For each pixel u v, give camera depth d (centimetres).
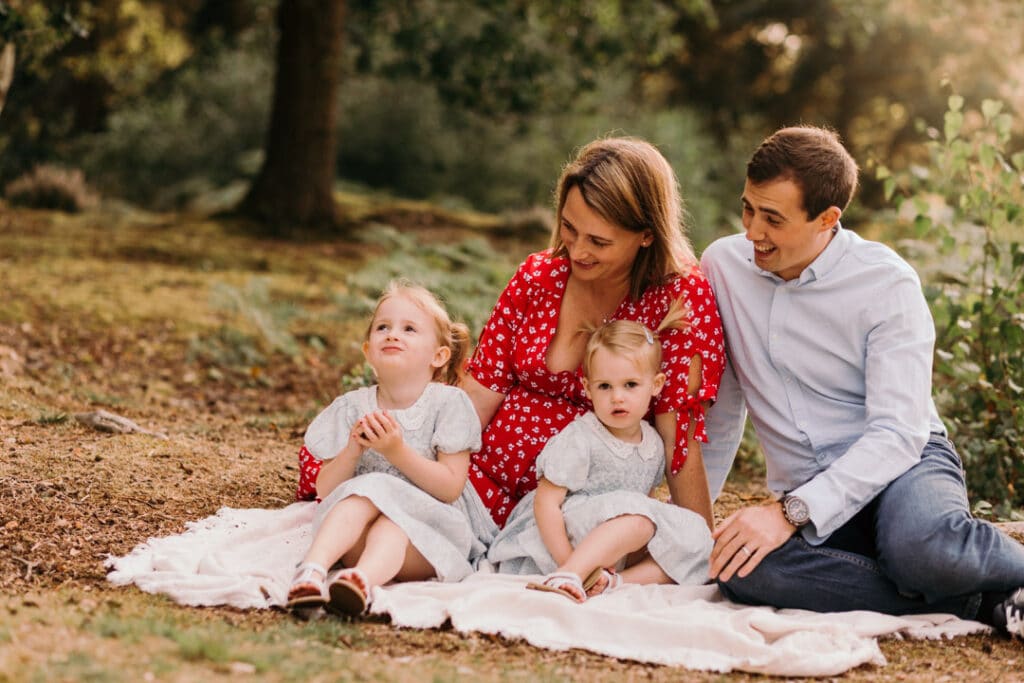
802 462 352
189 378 707
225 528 364
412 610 303
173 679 236
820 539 321
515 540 346
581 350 368
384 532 318
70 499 375
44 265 896
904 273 344
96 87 1838
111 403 574
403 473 342
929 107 2031
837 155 337
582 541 330
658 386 353
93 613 283
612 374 343
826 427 349
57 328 739
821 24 2075
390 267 846
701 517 349
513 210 1650
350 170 1820
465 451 351
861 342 346
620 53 1435
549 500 343
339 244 1164
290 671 248
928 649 309
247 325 815
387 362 351
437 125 1833
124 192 1781
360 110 1819
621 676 275
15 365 623
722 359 362
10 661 236
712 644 295
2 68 818
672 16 1491
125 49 1561
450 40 1388
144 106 1930
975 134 529
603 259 346
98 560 332
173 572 321
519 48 1368
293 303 897
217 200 1566
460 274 884
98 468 412
